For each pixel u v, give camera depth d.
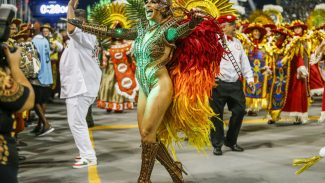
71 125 6.55
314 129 9.43
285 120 10.57
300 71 9.79
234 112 7.26
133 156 7.25
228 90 7.16
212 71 5.23
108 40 11.58
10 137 3.05
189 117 5.14
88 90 6.54
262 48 10.62
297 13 15.84
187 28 4.76
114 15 9.84
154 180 5.91
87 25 5.48
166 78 4.99
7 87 2.95
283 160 6.86
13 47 3.16
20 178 6.05
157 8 4.99
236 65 7.17
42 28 11.80
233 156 7.13
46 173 6.29
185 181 5.84
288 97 9.98
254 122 10.37
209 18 5.16
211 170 6.34
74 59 6.49
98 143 8.23
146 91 5.09
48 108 13.32
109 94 11.95
